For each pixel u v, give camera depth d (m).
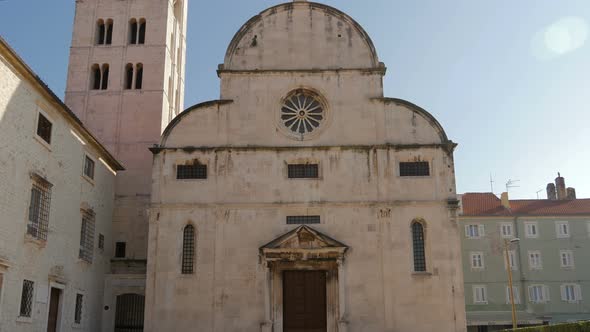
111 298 39.75
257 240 36.22
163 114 46.41
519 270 67.31
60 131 32.28
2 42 24.75
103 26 48.62
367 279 35.44
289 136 38.12
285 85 39.06
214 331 34.78
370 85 39.06
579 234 68.50
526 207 71.50
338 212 36.62
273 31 40.19
